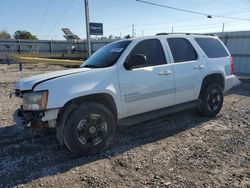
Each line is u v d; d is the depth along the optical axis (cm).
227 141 452
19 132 514
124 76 431
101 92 405
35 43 3428
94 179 337
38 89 371
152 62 475
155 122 561
